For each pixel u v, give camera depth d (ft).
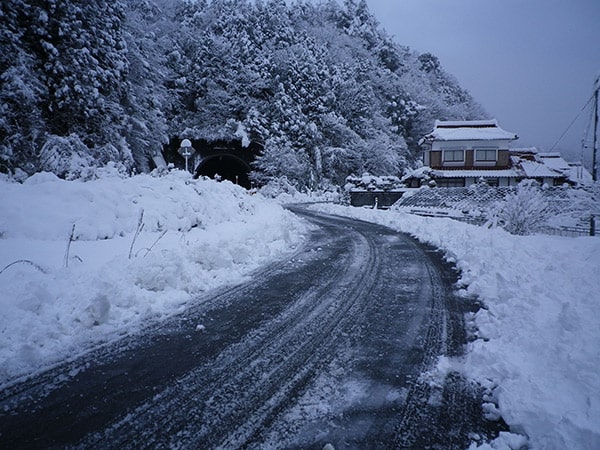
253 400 9.31
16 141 54.44
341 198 125.90
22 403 9.14
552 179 120.26
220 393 9.64
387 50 273.95
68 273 16.90
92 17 69.92
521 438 7.61
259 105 176.35
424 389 9.78
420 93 242.17
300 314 15.85
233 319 15.23
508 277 19.08
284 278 22.31
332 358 11.64
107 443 7.70
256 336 13.46
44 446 7.58
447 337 13.26
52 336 12.56
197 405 9.11
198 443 7.71
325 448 7.02
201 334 13.64
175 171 41.98
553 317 13.26
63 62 64.39
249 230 33.42
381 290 19.67
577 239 32.42
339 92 195.11
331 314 15.84
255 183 167.84
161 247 24.59
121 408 8.98
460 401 9.23
